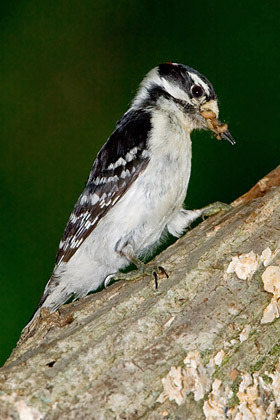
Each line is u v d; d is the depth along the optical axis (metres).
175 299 2.80
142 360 2.79
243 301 2.80
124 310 2.80
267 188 2.87
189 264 2.81
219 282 2.81
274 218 2.82
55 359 2.79
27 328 2.82
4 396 2.78
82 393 2.78
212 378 2.79
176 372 2.79
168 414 2.78
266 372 2.80
